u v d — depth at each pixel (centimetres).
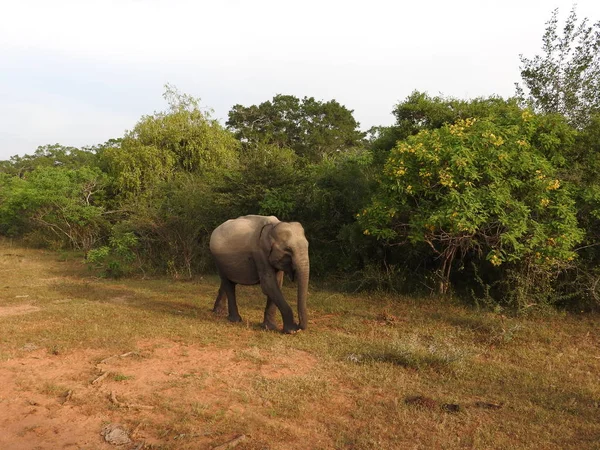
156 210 1441
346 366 623
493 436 447
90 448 418
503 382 591
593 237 936
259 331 795
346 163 1366
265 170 1388
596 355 709
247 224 855
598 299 895
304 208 1313
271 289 805
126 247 1401
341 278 1245
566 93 1139
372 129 1616
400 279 1100
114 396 510
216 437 438
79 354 660
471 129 927
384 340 748
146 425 457
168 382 562
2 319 838
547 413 500
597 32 1117
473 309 945
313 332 789
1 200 2500
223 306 930
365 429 457
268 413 486
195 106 2319
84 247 1897
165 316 880
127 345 696
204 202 1419
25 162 5350
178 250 1430
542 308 898
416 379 590
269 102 3897
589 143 994
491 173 843
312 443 432
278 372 604
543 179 855
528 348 731
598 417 497
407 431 454
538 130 970
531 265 891
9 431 446
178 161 2219
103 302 1009
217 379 573
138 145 2169
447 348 686
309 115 3894
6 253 1897
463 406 511
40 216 2048
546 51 1177
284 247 786
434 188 914
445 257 1051
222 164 2127
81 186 2044
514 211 845
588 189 908
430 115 1177
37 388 539
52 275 1382
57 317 852
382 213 946
